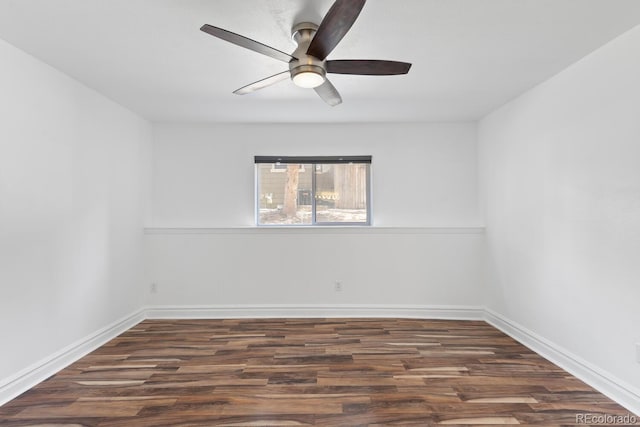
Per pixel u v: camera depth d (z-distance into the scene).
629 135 2.16
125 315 3.67
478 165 4.18
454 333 3.53
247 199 4.26
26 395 2.31
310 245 4.13
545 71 2.74
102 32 2.15
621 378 2.21
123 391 2.37
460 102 3.50
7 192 2.28
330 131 4.28
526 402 2.23
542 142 2.97
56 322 2.70
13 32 2.15
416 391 2.36
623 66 2.19
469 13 1.95
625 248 2.19
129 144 3.73
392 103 3.53
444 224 4.23
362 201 4.33
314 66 2.06
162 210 4.22
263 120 4.14
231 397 2.29
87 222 3.06
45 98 2.59
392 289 4.11
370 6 1.88
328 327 3.72
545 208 2.94
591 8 1.91
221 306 4.09
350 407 2.17
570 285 2.65
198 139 4.25
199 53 2.44
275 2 1.84
